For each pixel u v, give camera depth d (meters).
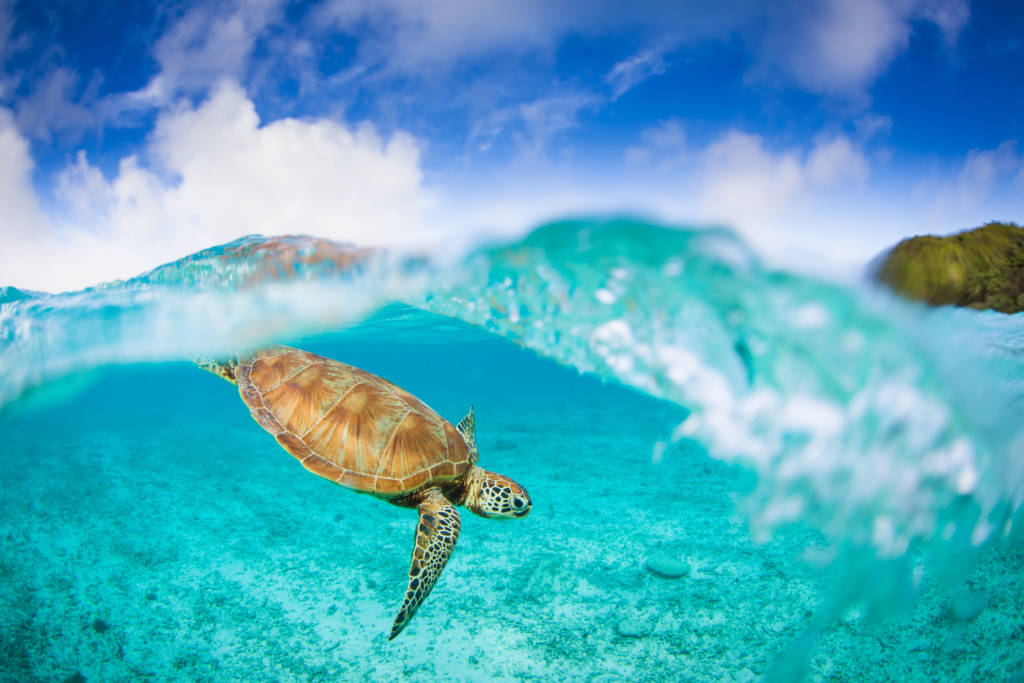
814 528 1.75
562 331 1.56
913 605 1.30
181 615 1.39
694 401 1.34
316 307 1.92
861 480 1.21
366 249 1.60
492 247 1.40
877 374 1.15
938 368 1.15
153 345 2.38
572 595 1.46
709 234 1.09
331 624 1.36
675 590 1.46
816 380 1.18
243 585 1.52
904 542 1.27
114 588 1.50
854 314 1.10
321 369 1.32
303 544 1.77
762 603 1.39
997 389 1.19
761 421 1.23
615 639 1.28
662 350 1.36
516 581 1.53
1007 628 1.19
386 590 1.50
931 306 1.15
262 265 1.74
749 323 1.21
